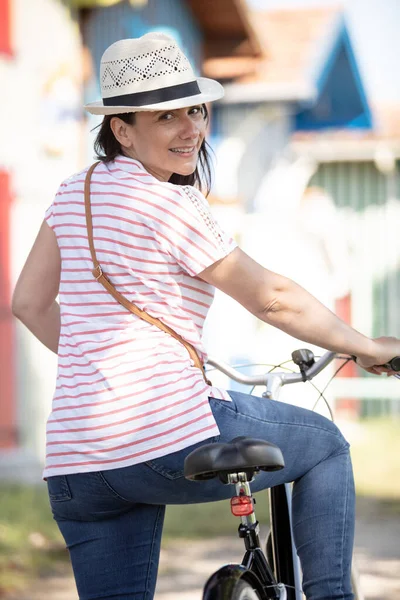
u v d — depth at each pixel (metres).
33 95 27.72
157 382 7.03
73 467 7.21
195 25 41.22
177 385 7.03
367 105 46.62
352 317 47.38
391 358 7.62
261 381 8.59
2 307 26.52
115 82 7.60
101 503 7.46
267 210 43.03
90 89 30.47
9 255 26.81
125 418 7.03
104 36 31.77
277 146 43.56
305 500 7.63
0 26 26.38
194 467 6.49
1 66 26.31
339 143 45.19
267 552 8.66
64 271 7.51
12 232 26.92
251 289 7.25
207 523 22.25
